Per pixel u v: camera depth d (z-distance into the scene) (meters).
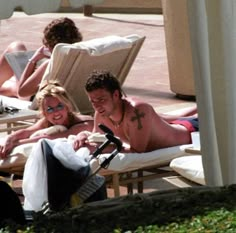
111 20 52.00
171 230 11.20
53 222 12.09
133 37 24.70
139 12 54.50
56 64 23.45
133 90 33.34
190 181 18.47
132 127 18.97
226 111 14.19
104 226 11.70
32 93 24.80
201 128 14.30
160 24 49.94
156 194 13.39
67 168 16.62
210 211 11.98
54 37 24.53
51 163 16.59
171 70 31.70
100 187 16.84
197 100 14.25
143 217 11.98
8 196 13.11
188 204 12.51
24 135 20.08
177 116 20.61
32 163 16.88
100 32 47.97
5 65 26.72
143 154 18.86
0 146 19.62
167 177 19.06
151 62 38.97
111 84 19.17
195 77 14.19
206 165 14.38
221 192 13.09
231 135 14.24
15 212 13.12
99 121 19.59
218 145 14.33
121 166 18.47
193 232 11.05
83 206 12.79
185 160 18.55
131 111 19.05
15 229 11.94
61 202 16.53
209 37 14.06
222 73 14.09
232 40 14.03
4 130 22.67
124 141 19.31
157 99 31.66
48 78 23.61
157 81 34.91
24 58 26.56
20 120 21.94
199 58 14.06
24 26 50.62
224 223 11.34
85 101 24.58
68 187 16.55
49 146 16.78
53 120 20.16
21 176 20.66
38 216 12.38
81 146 18.91
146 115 19.06
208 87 14.15
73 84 24.03
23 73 25.22
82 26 49.94
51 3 11.94
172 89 31.92
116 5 55.00
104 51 23.66
